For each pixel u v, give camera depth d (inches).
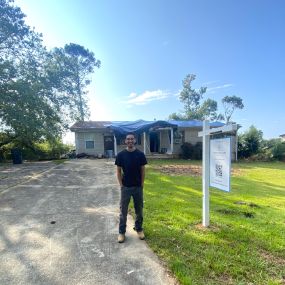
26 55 824.3
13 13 776.3
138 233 178.2
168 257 149.3
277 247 163.2
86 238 179.0
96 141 937.5
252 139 1047.0
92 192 326.6
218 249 159.3
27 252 158.6
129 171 175.8
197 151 888.3
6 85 740.7
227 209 252.1
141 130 835.4
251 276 131.0
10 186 364.8
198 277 128.7
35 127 772.6
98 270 137.4
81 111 1556.3
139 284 124.9
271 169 674.2
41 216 228.4
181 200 283.0
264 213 245.0
